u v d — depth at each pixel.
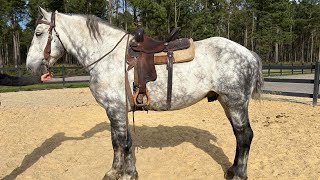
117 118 3.57
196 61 3.52
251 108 8.53
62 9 32.72
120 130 3.60
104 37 3.71
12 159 4.72
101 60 3.62
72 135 5.97
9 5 32.66
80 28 3.75
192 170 4.18
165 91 3.51
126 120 3.57
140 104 3.50
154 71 3.44
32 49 3.71
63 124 6.83
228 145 5.20
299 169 4.06
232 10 46.03
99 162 4.56
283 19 46.44
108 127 6.53
